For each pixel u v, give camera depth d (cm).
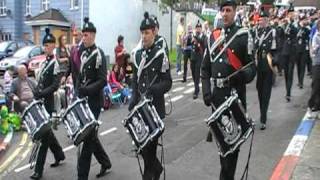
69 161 850
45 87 761
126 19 3200
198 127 1055
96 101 707
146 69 642
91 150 699
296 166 738
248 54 568
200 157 835
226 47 570
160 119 604
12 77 1377
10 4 3862
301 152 804
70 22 3412
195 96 1401
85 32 698
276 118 1093
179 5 3472
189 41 1708
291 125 1023
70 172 791
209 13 3475
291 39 1309
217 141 550
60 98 1124
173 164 799
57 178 762
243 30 570
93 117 667
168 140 948
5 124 1120
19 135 1107
